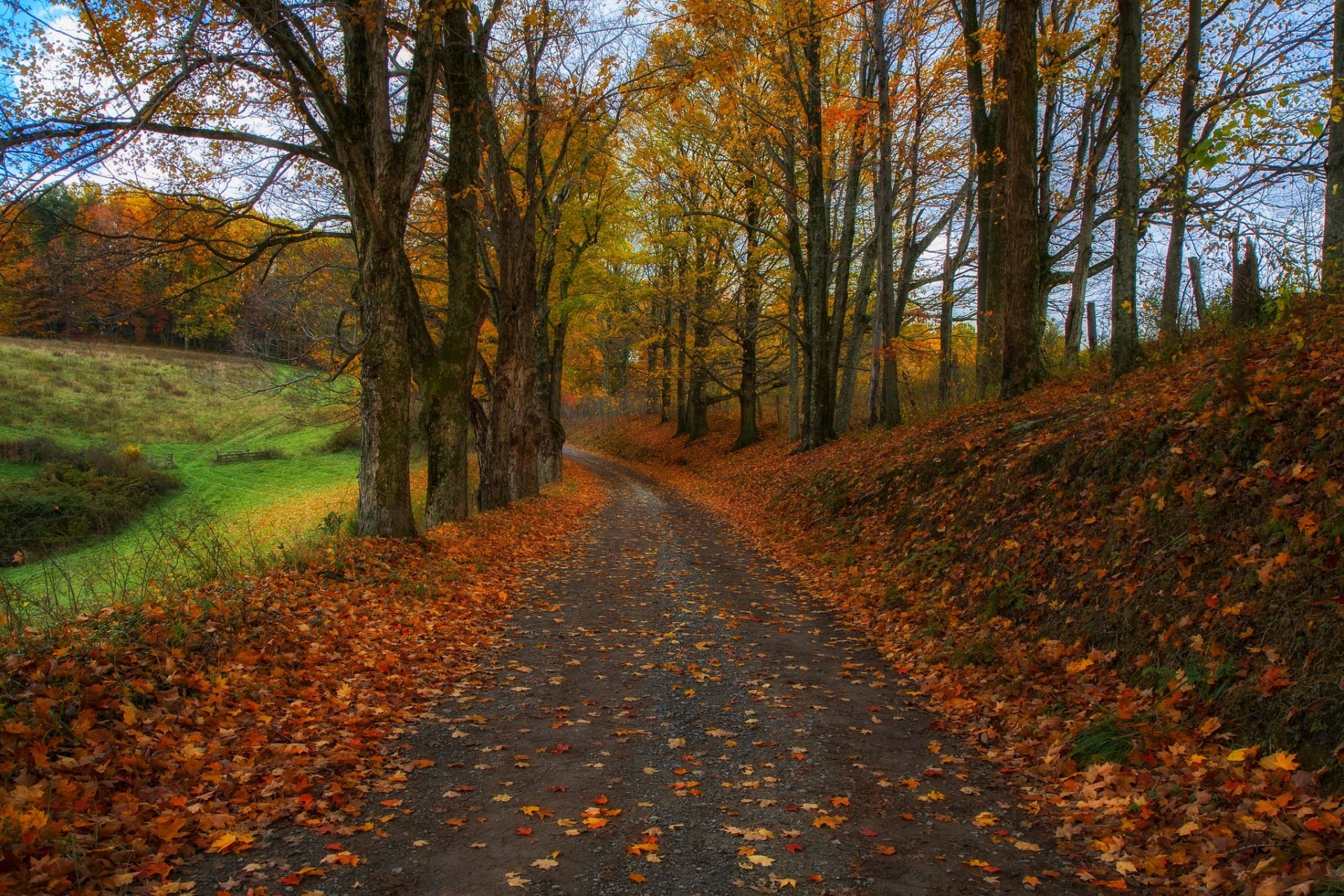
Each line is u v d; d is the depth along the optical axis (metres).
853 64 22.03
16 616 6.15
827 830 3.87
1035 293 13.79
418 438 36.97
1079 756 4.55
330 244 17.23
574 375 51.03
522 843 3.72
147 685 4.84
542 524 16.80
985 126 17.19
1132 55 10.32
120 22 7.75
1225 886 3.09
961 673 6.41
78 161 7.12
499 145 15.79
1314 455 5.29
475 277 13.95
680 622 8.83
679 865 3.51
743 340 31.34
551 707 5.94
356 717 5.33
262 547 11.21
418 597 8.84
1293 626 4.42
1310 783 3.56
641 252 30.66
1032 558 7.57
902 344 20.95
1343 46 8.85
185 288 11.59
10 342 39.28
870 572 10.55
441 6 10.21
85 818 3.48
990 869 3.46
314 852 3.55
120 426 33.50
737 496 23.06
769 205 25.94
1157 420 7.34
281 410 39.75
